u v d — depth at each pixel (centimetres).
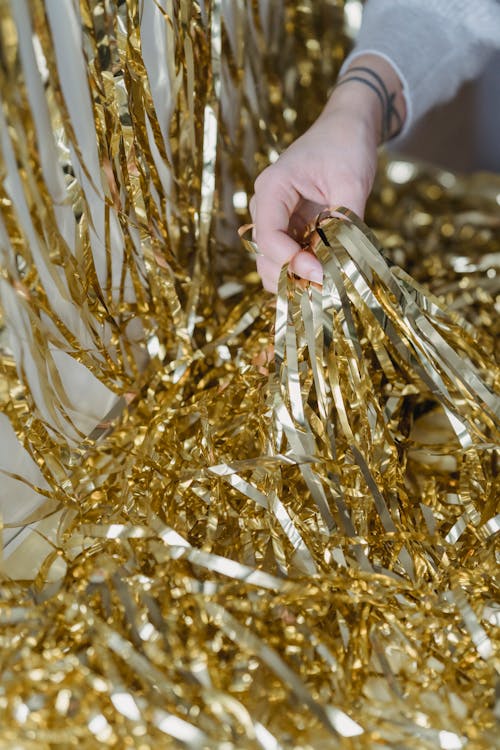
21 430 65
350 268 70
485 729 51
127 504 66
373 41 92
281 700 52
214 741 48
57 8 67
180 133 86
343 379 73
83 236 70
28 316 67
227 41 95
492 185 122
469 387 69
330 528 63
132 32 73
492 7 90
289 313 73
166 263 82
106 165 72
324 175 78
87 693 51
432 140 112
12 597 60
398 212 120
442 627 57
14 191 64
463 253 109
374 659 57
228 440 74
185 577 57
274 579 57
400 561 63
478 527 65
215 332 87
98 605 59
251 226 77
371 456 69
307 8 114
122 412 77
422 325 69
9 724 49
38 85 65
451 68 93
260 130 106
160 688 51
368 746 50
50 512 67
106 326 80
